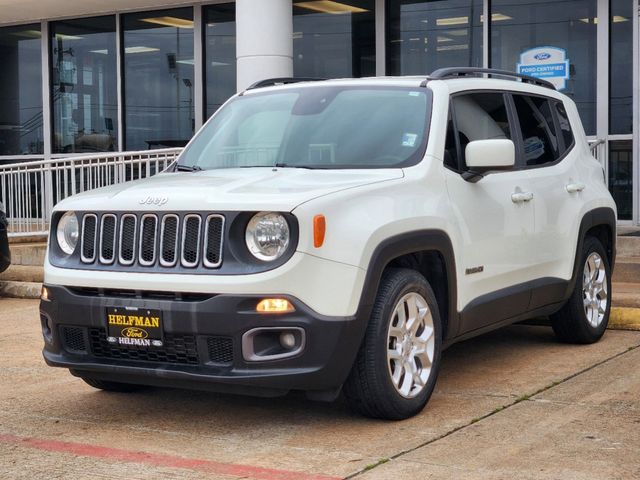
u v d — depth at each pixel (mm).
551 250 6281
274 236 4426
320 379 4445
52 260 5008
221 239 4488
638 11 10930
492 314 5633
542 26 11703
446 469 4027
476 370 6070
